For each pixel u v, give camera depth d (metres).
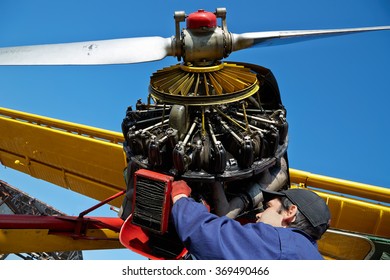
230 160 2.58
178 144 2.46
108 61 2.49
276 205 2.41
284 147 2.74
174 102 2.56
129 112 2.90
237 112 2.86
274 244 2.18
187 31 2.56
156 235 2.63
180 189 2.44
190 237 2.24
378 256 3.39
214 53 2.59
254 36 2.60
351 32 2.63
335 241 3.53
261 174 2.73
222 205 2.59
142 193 2.47
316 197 2.38
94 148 4.71
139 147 2.65
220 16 2.59
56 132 4.96
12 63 2.50
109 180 4.88
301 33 2.63
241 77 2.72
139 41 2.54
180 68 2.73
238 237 2.20
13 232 2.81
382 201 3.70
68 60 2.49
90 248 3.14
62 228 3.00
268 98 3.02
